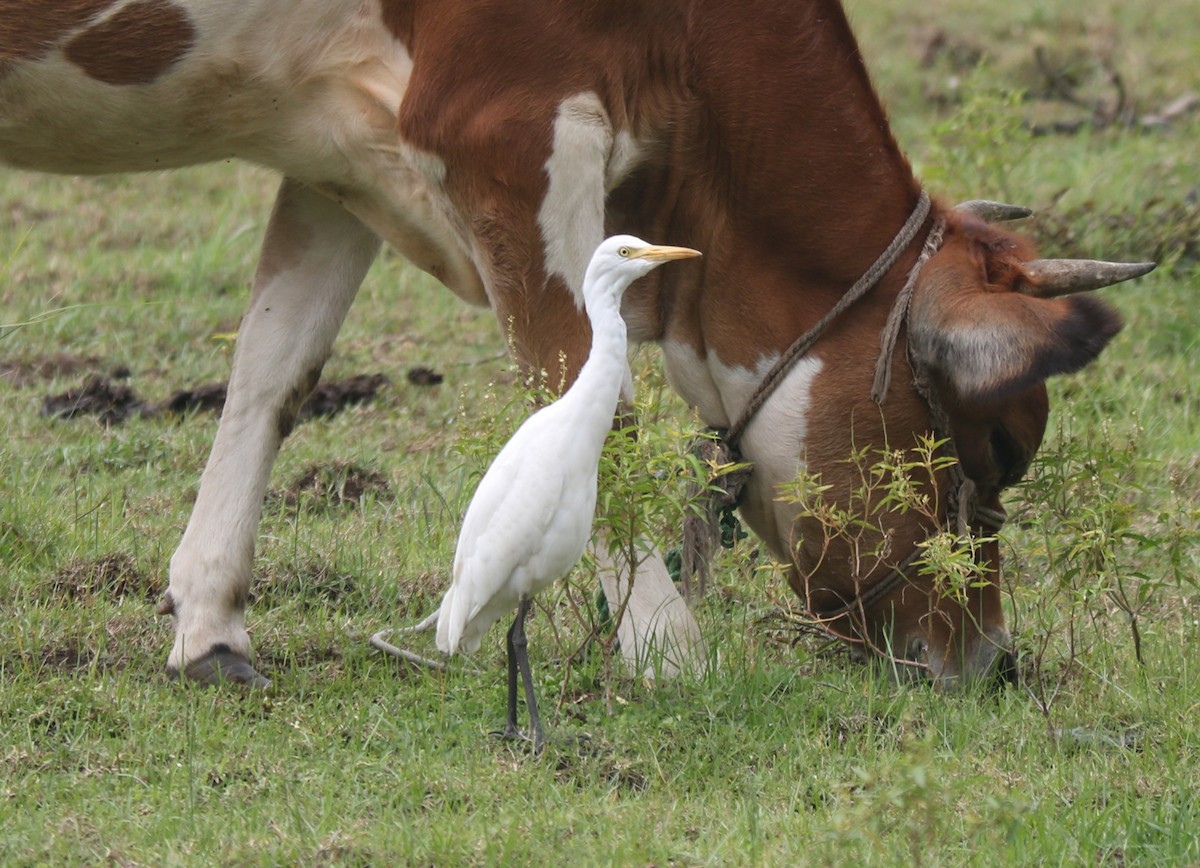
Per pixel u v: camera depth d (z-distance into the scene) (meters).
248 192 37.25
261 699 15.41
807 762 14.27
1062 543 16.59
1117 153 36.91
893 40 47.03
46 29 15.67
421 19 15.38
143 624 17.28
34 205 35.50
